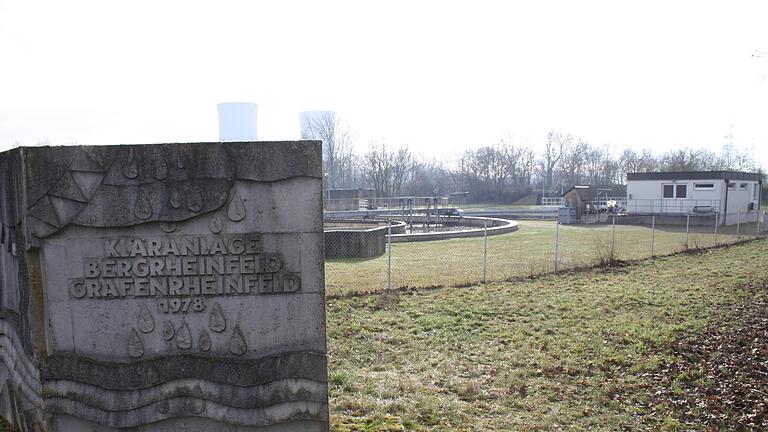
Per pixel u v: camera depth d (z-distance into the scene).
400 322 10.41
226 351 4.89
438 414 6.14
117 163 4.77
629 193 41.81
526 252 21.84
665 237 28.84
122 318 4.86
